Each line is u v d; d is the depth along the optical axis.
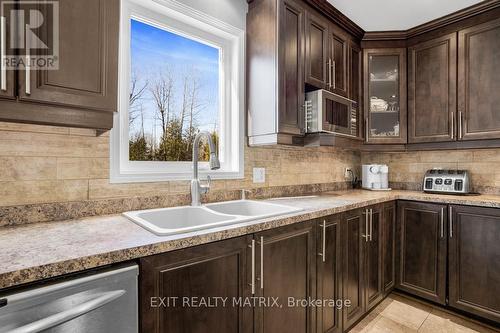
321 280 1.53
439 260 2.10
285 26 1.78
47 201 1.16
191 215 1.51
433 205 2.13
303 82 1.90
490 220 1.85
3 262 0.67
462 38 2.16
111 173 1.34
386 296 2.28
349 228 1.77
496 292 1.83
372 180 2.77
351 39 2.38
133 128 1.54
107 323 0.76
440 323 1.94
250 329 1.15
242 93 1.94
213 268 1.02
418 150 2.48
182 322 0.93
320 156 2.56
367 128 2.49
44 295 0.66
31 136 1.12
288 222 1.30
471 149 2.29
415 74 2.44
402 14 2.18
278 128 1.73
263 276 1.21
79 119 1.00
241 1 1.93
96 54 1.01
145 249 0.83
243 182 1.93
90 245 0.82
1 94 0.81
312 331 1.47
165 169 1.63
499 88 1.98
